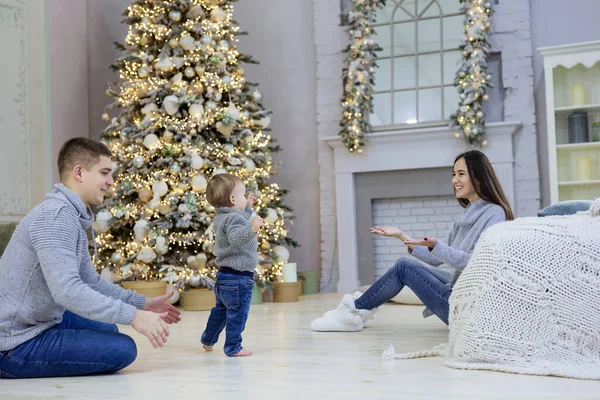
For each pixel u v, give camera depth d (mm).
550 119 5176
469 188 2684
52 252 1993
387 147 5902
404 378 1974
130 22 5473
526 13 5641
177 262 5004
